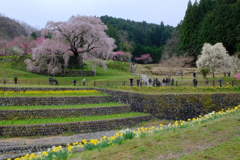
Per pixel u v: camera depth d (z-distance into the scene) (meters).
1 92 19.98
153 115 20.39
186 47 54.50
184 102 19.61
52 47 34.31
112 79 32.97
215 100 19.42
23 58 40.34
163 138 7.66
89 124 16.30
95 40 35.69
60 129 15.41
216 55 33.97
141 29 94.12
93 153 6.79
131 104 21.84
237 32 42.38
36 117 16.77
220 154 6.01
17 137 14.25
